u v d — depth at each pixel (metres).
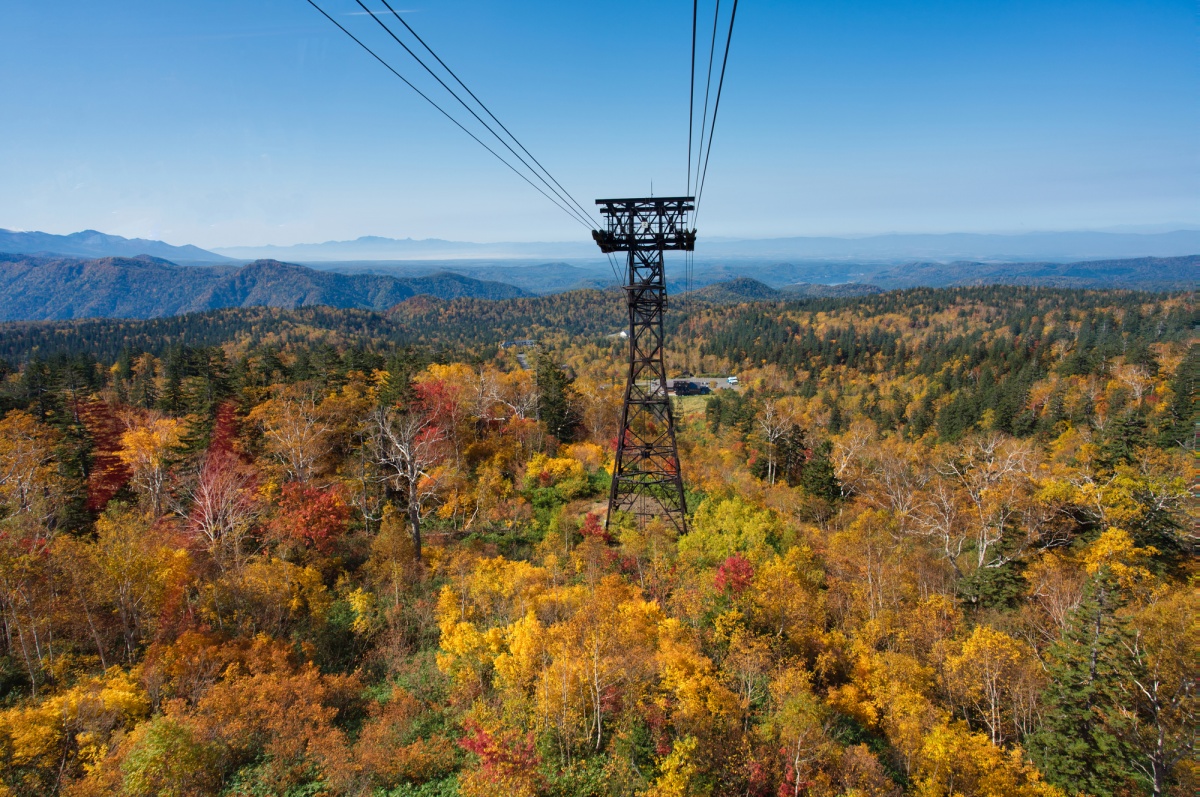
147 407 66.19
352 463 46.41
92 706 21.25
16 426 44.44
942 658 28.48
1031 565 37.28
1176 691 22.30
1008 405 92.62
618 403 74.06
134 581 26.83
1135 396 89.25
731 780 20.30
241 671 24.98
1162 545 39.69
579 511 43.59
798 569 34.81
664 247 32.75
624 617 27.33
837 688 27.56
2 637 25.61
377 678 26.52
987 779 21.69
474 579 31.48
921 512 50.25
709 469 55.28
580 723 21.92
